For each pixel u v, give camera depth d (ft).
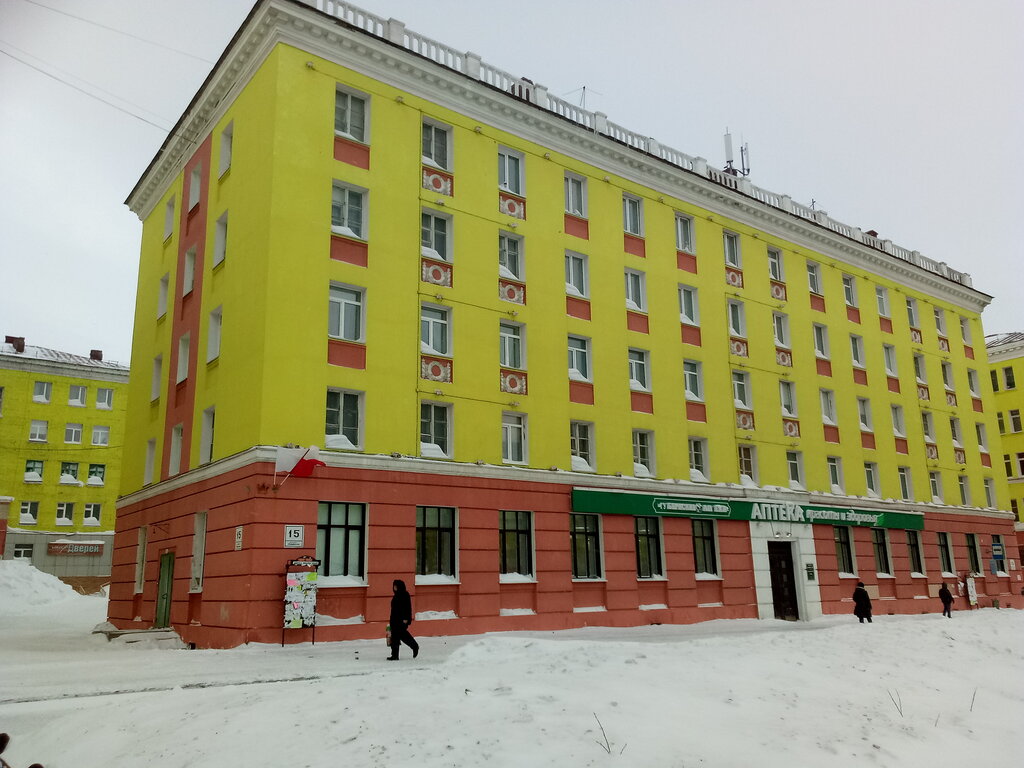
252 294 67.72
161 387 87.92
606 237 90.84
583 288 88.38
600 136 91.04
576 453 83.82
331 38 72.64
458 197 79.00
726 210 105.09
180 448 80.74
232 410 68.03
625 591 81.92
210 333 75.56
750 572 93.71
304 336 66.39
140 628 81.35
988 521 133.59
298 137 69.56
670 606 85.15
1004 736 30.40
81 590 167.63
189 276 85.20
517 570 75.66
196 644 65.72
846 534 108.88
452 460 72.69
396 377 71.00
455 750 22.12
